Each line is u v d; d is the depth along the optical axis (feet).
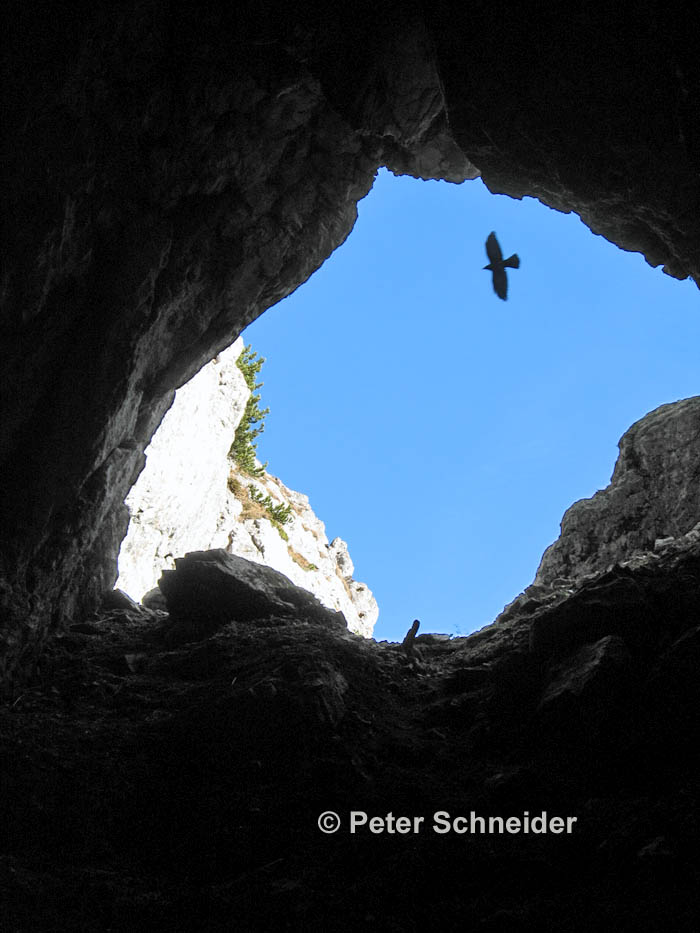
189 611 36.52
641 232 28.68
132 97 27.32
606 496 42.98
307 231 35.42
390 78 28.78
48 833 23.39
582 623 28.04
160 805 24.64
